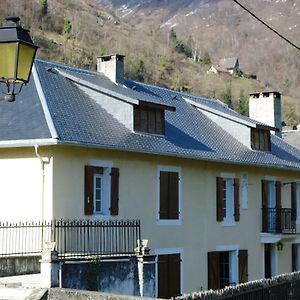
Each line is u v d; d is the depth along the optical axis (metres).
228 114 33.91
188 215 28.89
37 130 23.22
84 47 128.50
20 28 11.98
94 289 20.03
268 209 34.28
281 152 36.62
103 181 25.06
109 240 24.39
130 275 21.44
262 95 41.38
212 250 30.20
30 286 18.55
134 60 130.50
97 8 165.88
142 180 26.52
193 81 146.12
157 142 27.17
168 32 183.88
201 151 29.00
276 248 35.03
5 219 23.67
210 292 17.80
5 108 24.89
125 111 26.78
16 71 11.84
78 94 27.33
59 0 146.38
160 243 27.20
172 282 27.69
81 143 23.06
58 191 23.14
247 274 32.53
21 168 23.59
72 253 21.75
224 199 31.67
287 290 23.27
